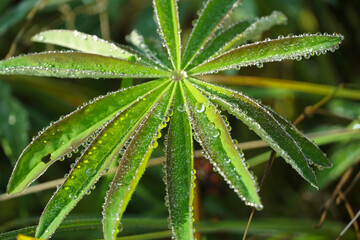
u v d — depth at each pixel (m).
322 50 0.24
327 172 0.33
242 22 0.28
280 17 0.28
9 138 0.33
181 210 0.23
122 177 0.23
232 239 0.34
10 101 0.34
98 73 0.24
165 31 0.25
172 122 0.24
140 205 0.35
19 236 0.26
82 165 0.24
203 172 0.34
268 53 0.24
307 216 0.35
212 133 0.24
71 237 0.32
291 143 0.23
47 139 0.24
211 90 0.24
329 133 0.32
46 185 0.29
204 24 0.26
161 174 0.35
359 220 0.34
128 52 0.26
